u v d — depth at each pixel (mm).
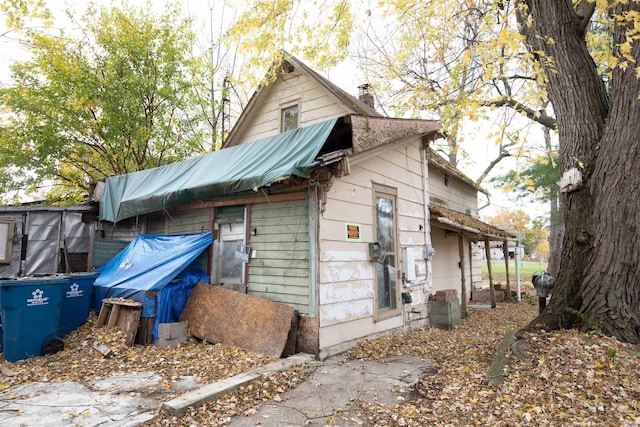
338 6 7328
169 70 13477
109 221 9570
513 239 15289
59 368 5148
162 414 3697
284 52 10703
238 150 7195
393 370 5324
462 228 11125
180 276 6945
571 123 5785
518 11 6152
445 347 6676
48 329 5762
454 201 15227
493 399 4051
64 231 9445
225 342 6070
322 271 6027
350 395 4367
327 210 6262
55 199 13438
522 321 10062
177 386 4480
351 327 6559
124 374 4926
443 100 9242
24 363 5332
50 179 13219
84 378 4781
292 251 6289
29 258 9000
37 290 5684
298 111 11992
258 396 4277
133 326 5984
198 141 14805
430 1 6570
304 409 3973
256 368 5012
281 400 4211
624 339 4801
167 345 5965
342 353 6211
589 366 4238
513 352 4965
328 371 5254
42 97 11984
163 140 13703
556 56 5852
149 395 4211
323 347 5875
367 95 13812
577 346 4660
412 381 4840
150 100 13625
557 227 18797
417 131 8258
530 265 47688
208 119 15758
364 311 6918
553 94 5988
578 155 5668
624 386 3854
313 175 5922
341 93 11656
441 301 9094
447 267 14062
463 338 7457
